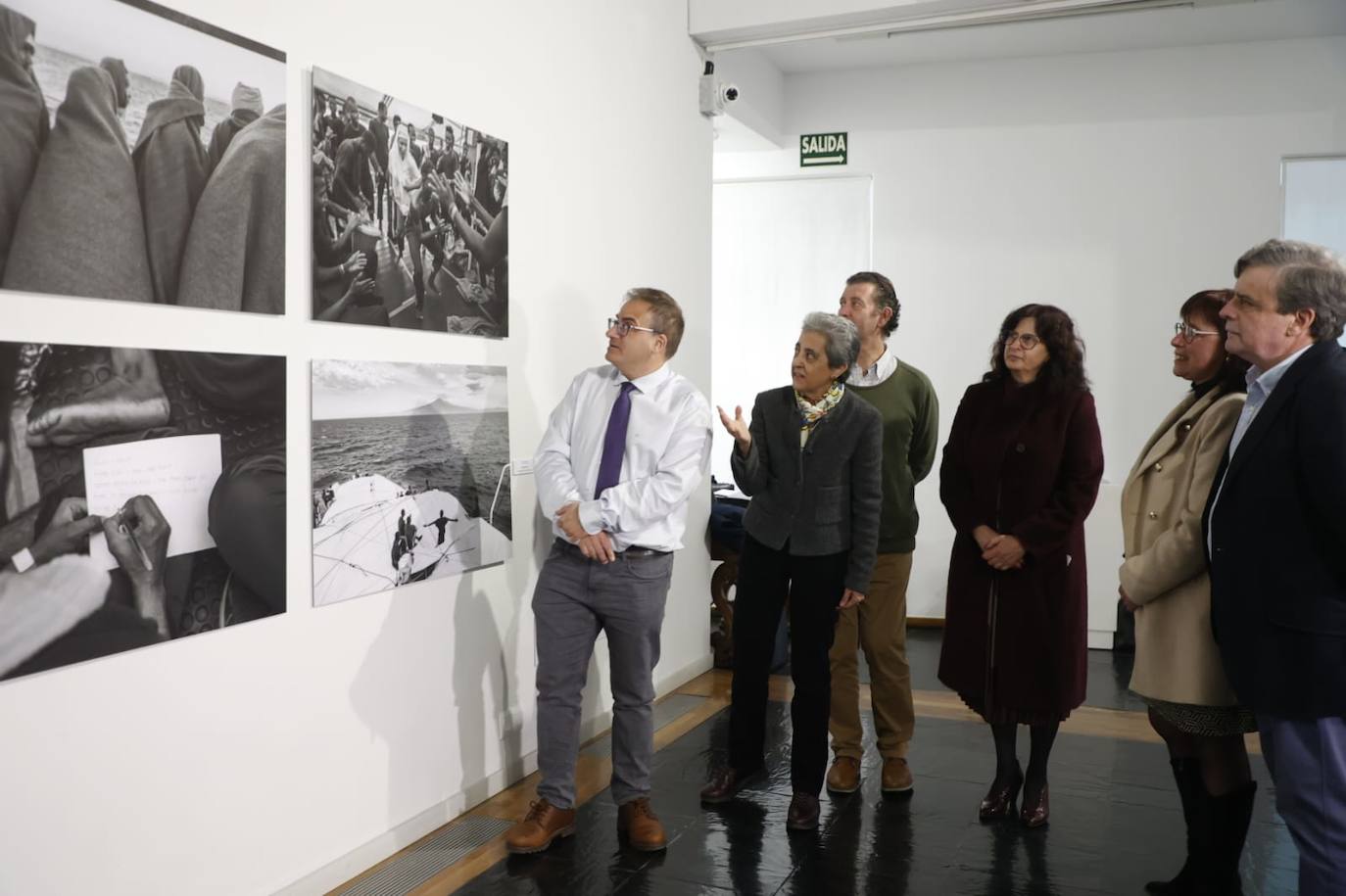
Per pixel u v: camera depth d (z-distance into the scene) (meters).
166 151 2.17
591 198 3.94
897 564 3.44
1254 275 2.08
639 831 2.97
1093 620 5.67
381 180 2.80
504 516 3.38
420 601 3.00
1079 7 4.55
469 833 3.06
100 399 2.04
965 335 6.27
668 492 2.87
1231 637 2.11
